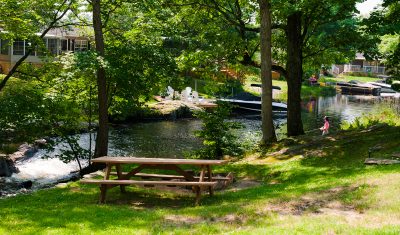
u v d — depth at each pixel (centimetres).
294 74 2403
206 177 1292
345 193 1051
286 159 1836
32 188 1772
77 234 841
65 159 1988
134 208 1076
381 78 9625
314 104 5734
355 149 1716
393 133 1850
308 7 2042
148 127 3681
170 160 1121
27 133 1970
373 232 734
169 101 4522
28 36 2020
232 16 2608
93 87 2095
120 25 2228
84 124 3212
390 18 1978
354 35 2408
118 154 2541
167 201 1168
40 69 2195
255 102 4775
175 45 2527
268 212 952
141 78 2017
